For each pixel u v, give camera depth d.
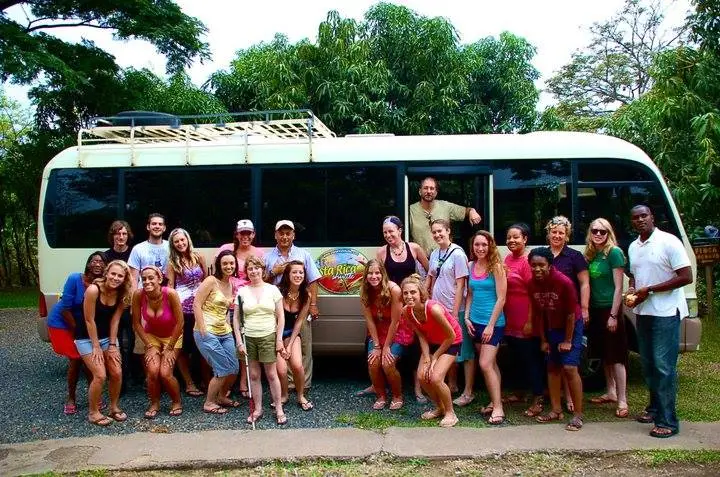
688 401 6.03
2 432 5.56
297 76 15.17
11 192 18.97
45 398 6.68
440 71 15.20
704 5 11.02
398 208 6.85
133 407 6.23
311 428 5.44
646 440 4.99
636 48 26.02
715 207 10.67
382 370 5.99
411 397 6.43
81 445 5.10
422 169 6.86
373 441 5.07
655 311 5.06
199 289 5.81
